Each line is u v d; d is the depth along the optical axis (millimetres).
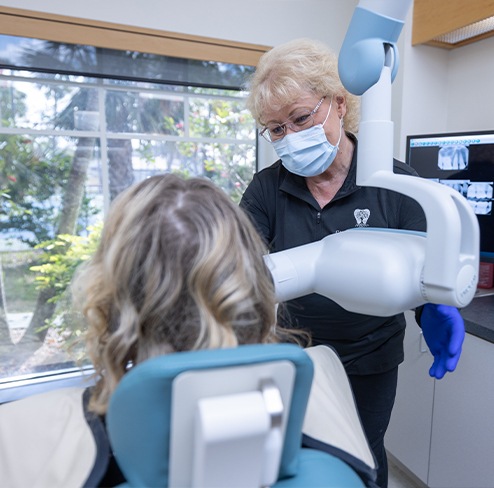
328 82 889
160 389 294
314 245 656
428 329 811
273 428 318
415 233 622
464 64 1718
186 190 444
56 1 1448
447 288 507
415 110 1764
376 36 526
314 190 1046
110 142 1702
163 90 1721
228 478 317
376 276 538
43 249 1698
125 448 335
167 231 402
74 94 1602
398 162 928
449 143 1456
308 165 947
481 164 1392
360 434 580
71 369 1803
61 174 1661
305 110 902
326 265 610
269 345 336
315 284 636
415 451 1536
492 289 1547
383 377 1089
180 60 1674
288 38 1813
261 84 932
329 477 424
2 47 1422
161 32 1594
